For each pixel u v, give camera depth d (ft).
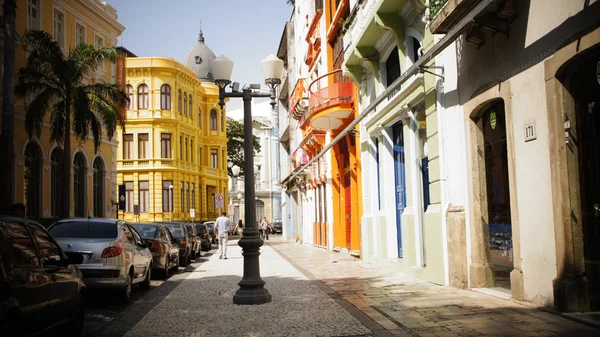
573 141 24.22
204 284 44.75
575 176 24.21
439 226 36.17
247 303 32.58
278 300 33.68
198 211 196.65
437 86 36.63
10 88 45.83
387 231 51.37
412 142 43.50
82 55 80.02
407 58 43.21
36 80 77.41
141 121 172.14
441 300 30.27
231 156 249.96
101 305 34.78
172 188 175.22
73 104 78.69
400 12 43.09
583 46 22.15
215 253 96.07
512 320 23.86
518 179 27.89
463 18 30.50
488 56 30.50
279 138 157.79
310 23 97.96
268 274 49.52
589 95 23.25
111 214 121.90
